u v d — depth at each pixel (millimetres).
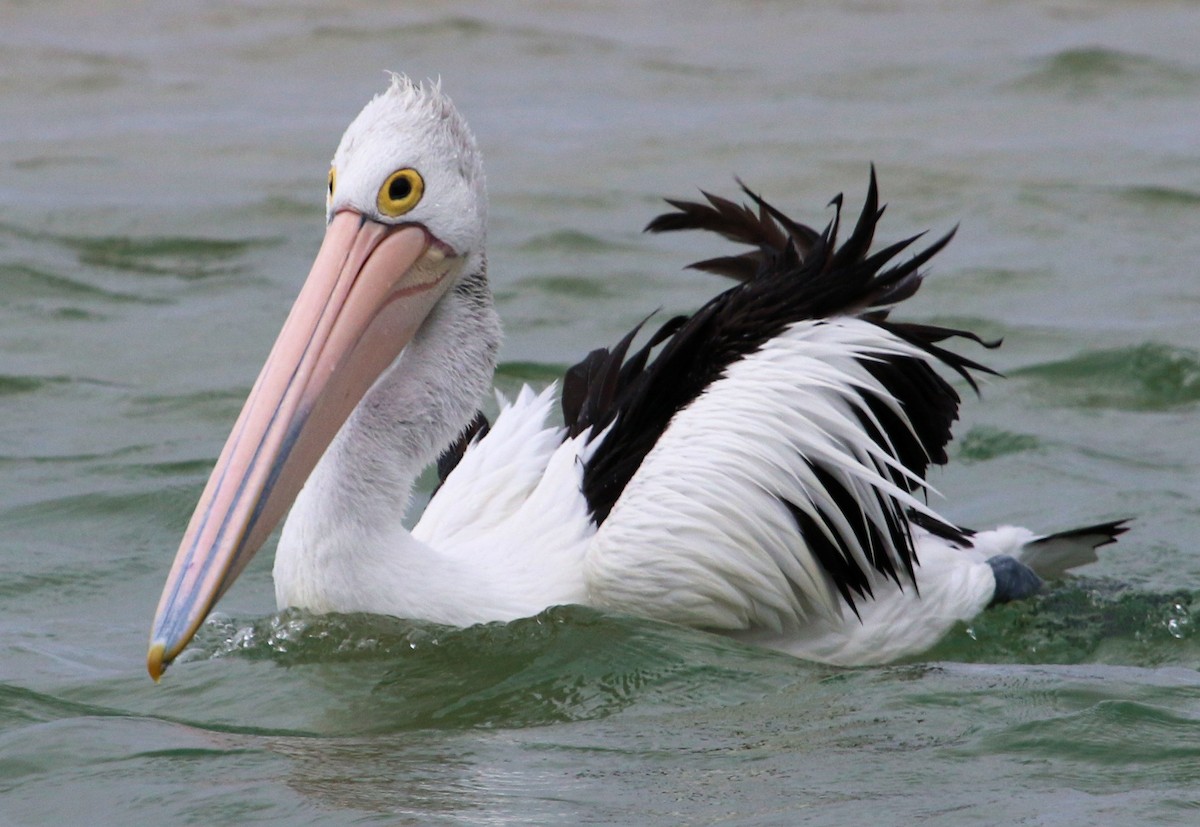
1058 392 17328
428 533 11484
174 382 17281
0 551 12727
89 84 34094
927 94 33188
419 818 7848
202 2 42438
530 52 37594
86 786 8359
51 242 22578
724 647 10602
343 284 10586
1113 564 12922
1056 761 8664
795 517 10977
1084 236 23188
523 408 12336
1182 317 19500
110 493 14000
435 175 10836
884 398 11258
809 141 28953
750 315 11492
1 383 17047
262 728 9328
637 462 11234
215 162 27875
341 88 34062
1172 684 10031
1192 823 7801
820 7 43469
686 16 42500
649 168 27281
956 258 22047
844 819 7840
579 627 10562
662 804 8047
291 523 10719
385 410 10688
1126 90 33031
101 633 11203
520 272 21547
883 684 10117
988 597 11664
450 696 9812
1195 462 15336
